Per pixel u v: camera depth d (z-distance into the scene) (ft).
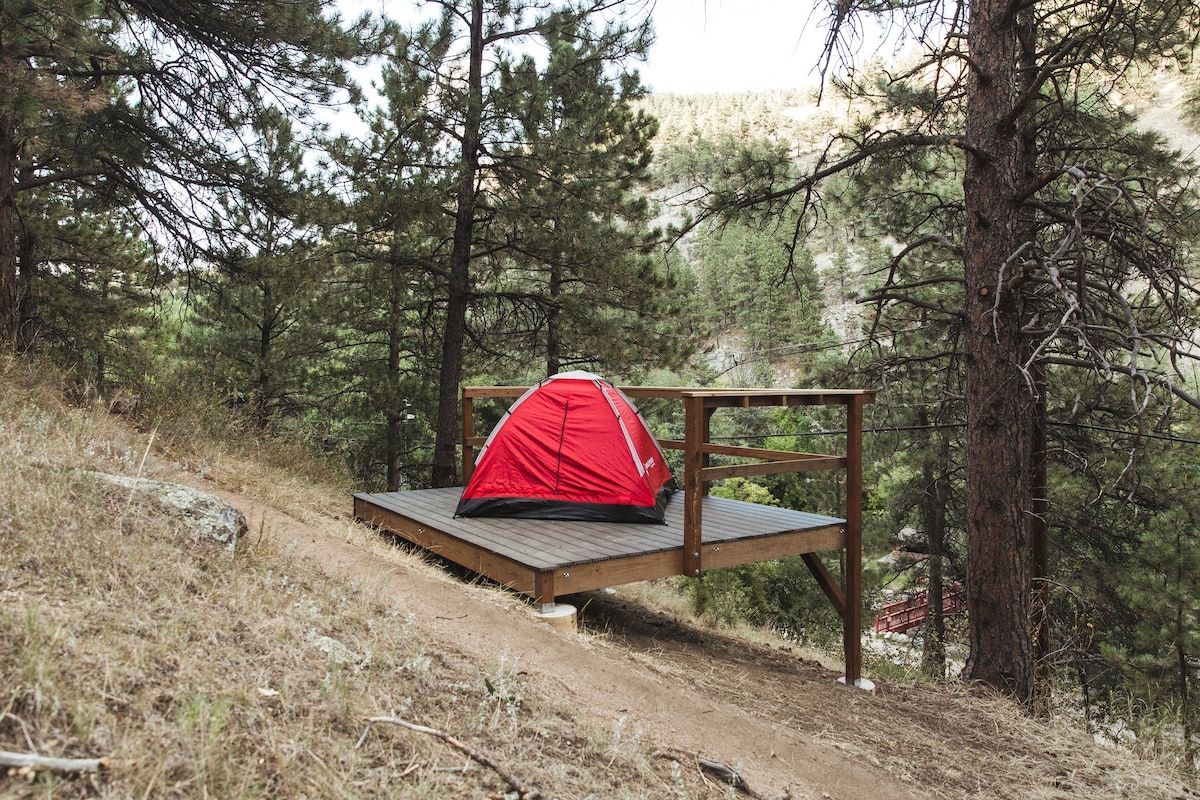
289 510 21.26
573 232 35.76
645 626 25.13
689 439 20.26
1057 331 18.01
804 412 87.92
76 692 7.03
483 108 34.09
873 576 50.60
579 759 9.84
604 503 23.40
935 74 25.14
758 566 56.03
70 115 21.74
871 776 13.24
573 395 24.64
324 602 12.33
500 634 14.62
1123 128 31.94
